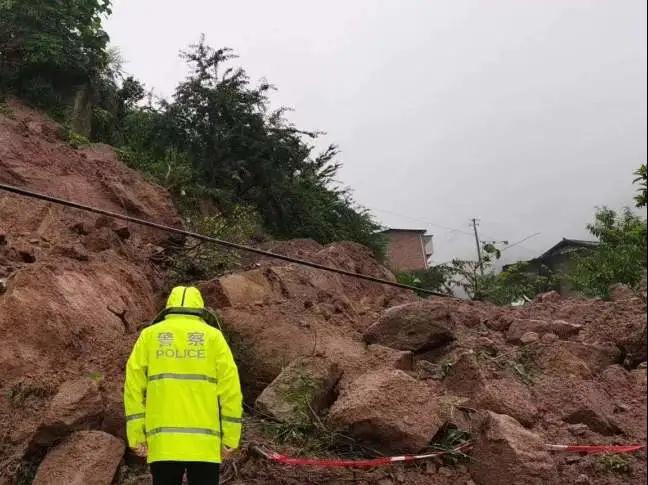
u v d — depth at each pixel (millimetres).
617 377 6348
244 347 6059
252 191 17188
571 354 6574
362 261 11984
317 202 18891
